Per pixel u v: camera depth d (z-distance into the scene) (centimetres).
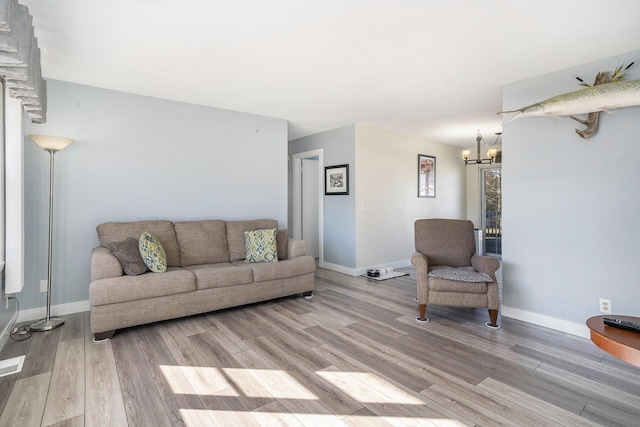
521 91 316
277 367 223
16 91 201
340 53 261
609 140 262
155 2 193
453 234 365
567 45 246
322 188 564
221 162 416
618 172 258
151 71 296
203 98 375
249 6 197
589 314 274
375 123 499
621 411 176
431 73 302
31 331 279
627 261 254
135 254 294
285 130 473
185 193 389
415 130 548
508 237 323
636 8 197
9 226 259
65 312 320
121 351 246
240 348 252
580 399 187
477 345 259
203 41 241
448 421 168
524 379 209
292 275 373
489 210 712
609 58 265
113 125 344
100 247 314
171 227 359
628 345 136
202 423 167
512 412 175
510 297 323
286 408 179
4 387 196
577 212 279
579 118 277
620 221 258
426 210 625
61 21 213
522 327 297
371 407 180
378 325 302
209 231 379
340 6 197
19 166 262
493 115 450
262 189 451
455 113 441
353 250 511
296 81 322
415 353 245
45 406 178
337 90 349
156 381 205
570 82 286
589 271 273
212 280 317
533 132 305
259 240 381
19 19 157
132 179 355
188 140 391
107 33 229
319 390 196
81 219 328
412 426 165
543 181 299
